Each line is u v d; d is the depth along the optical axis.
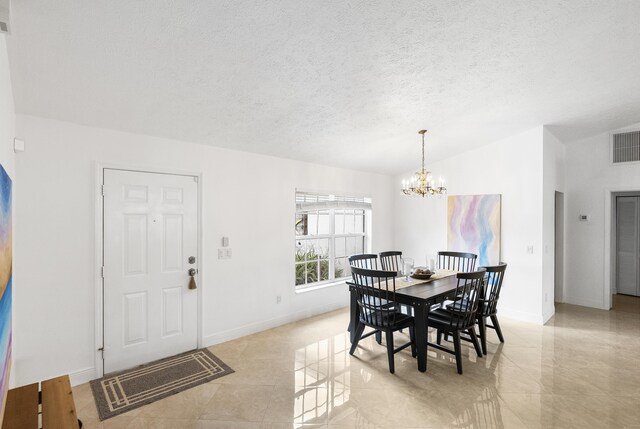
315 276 4.98
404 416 2.38
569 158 5.43
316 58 2.31
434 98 3.18
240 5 1.75
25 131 2.54
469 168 5.15
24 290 2.53
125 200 3.04
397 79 2.73
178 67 2.21
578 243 5.37
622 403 2.54
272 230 4.21
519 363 3.23
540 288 4.45
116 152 2.99
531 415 2.39
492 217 4.88
